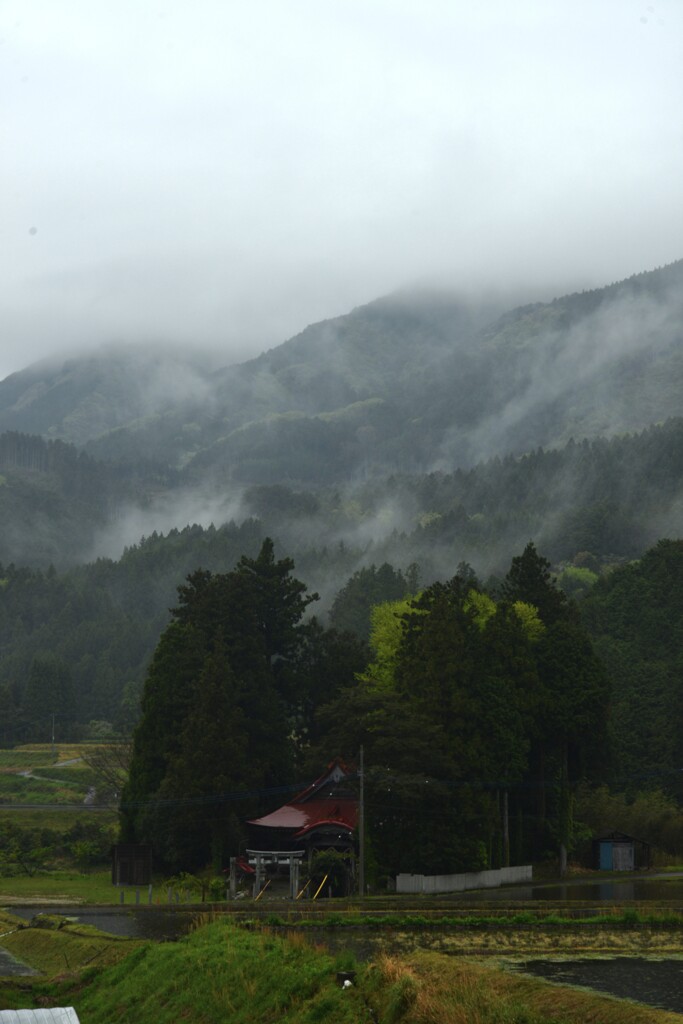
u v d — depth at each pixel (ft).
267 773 293.84
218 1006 102.01
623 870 320.09
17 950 153.38
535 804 307.37
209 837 271.28
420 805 249.14
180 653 297.53
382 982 93.20
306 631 334.85
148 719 295.28
